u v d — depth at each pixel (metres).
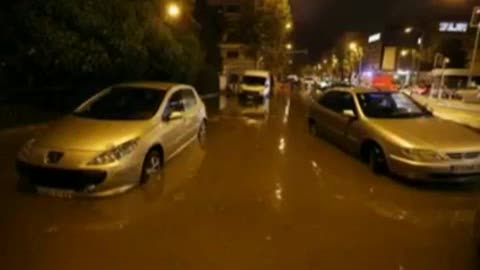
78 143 6.11
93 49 12.06
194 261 4.35
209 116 17.42
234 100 28.12
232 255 4.51
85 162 5.91
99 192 6.02
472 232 5.36
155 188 6.74
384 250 4.76
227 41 49.16
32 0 10.83
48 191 6.12
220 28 41.88
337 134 9.88
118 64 13.93
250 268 4.25
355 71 95.31
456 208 6.23
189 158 9.05
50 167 5.91
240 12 51.41
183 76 22.11
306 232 5.19
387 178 7.75
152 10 16.52
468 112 25.30
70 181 5.93
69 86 14.40
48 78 13.52
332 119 10.23
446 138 7.20
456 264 4.48
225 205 6.08
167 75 19.19
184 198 6.32
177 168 8.12
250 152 9.91
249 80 30.45
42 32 10.73
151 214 5.61
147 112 7.41
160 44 17.31
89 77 14.42
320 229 5.30
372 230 5.33
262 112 19.80
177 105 8.44
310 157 9.48
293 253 4.61
